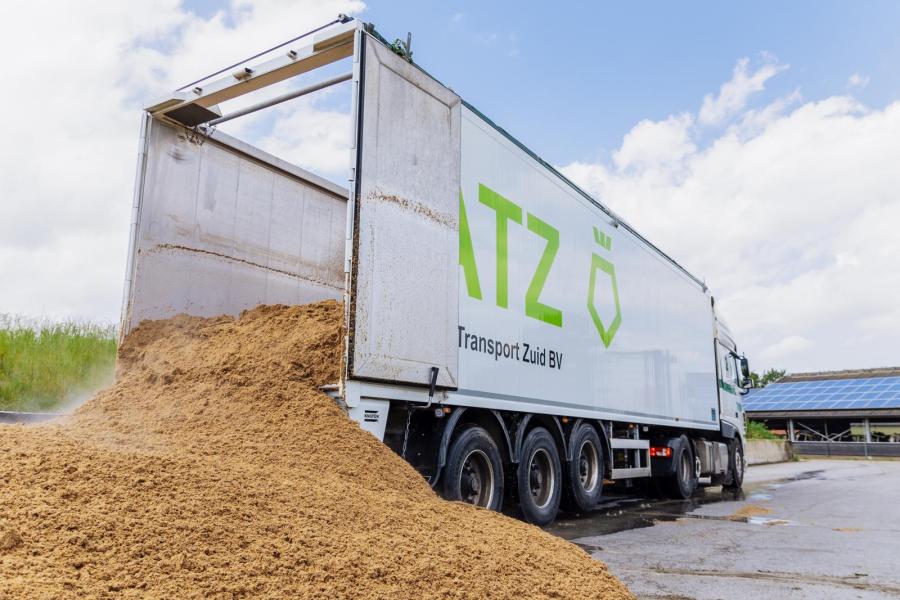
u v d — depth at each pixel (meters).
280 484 3.52
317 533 3.11
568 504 8.01
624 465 9.70
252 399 4.63
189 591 2.44
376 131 4.95
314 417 4.48
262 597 2.53
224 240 6.86
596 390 8.51
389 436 5.18
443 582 3.04
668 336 11.29
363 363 4.64
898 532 7.71
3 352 9.04
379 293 4.84
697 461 12.49
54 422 4.77
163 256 6.27
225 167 6.96
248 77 5.82
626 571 5.35
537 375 7.08
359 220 4.71
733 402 14.74
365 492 3.90
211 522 2.91
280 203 7.56
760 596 4.64
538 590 3.34
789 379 49.03
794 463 29.25
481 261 6.21
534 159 7.43
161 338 5.96
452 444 5.67
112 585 2.34
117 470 3.15
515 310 6.75
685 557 5.98
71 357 9.54
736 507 10.37
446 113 5.84
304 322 5.61
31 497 2.77
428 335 5.32
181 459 3.47
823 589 4.86
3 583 2.15
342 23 5.09
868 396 39.00
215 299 6.72
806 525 8.27
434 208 5.53
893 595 4.70
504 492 6.67
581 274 8.34
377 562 3.01
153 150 6.29
